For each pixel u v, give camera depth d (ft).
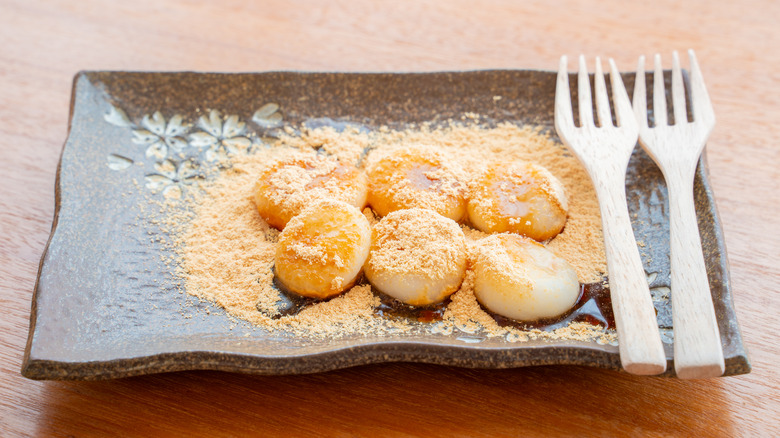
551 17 1.49
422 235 1.06
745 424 0.98
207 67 1.40
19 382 1.02
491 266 1.04
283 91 1.26
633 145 1.17
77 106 1.23
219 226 1.13
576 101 1.26
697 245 1.04
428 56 1.41
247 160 1.21
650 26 1.46
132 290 1.06
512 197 1.11
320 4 1.52
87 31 1.46
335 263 1.04
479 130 1.24
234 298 1.05
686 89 1.25
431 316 1.04
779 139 1.27
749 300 1.08
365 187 1.14
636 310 0.99
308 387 1.01
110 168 1.19
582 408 0.99
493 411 0.99
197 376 1.02
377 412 1.00
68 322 1.02
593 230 1.11
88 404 1.00
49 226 1.17
